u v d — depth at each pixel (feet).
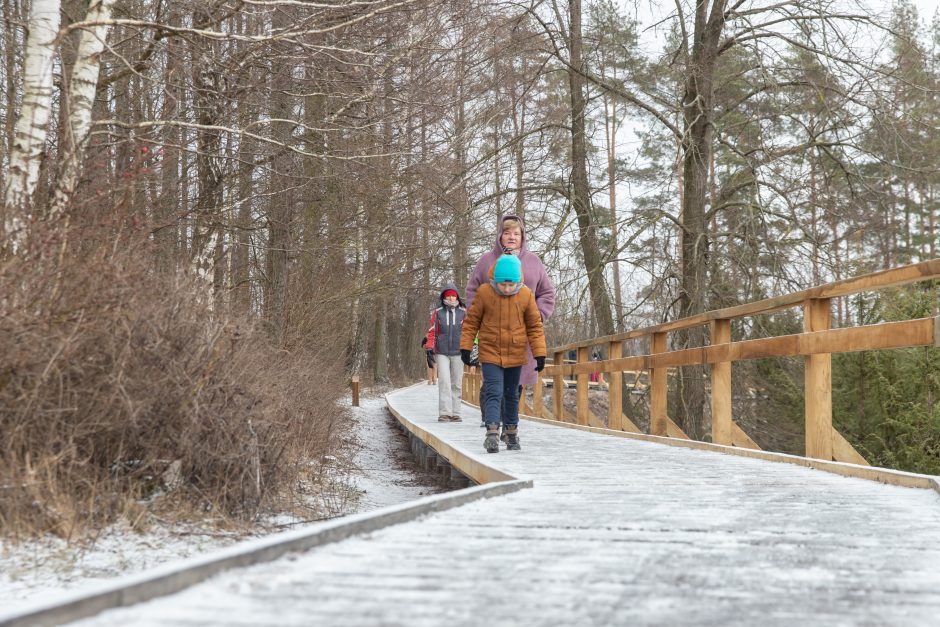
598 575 10.12
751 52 64.54
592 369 47.78
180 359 19.70
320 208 57.11
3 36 36.50
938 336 18.29
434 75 41.83
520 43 62.59
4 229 19.22
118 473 19.47
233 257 49.11
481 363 29.30
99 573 15.98
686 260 66.33
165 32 36.32
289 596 8.68
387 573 9.95
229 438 20.70
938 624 8.09
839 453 25.14
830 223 69.87
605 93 69.41
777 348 26.99
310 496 27.89
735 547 12.12
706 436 70.03
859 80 60.13
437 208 63.72
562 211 71.92
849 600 9.04
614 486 20.07
